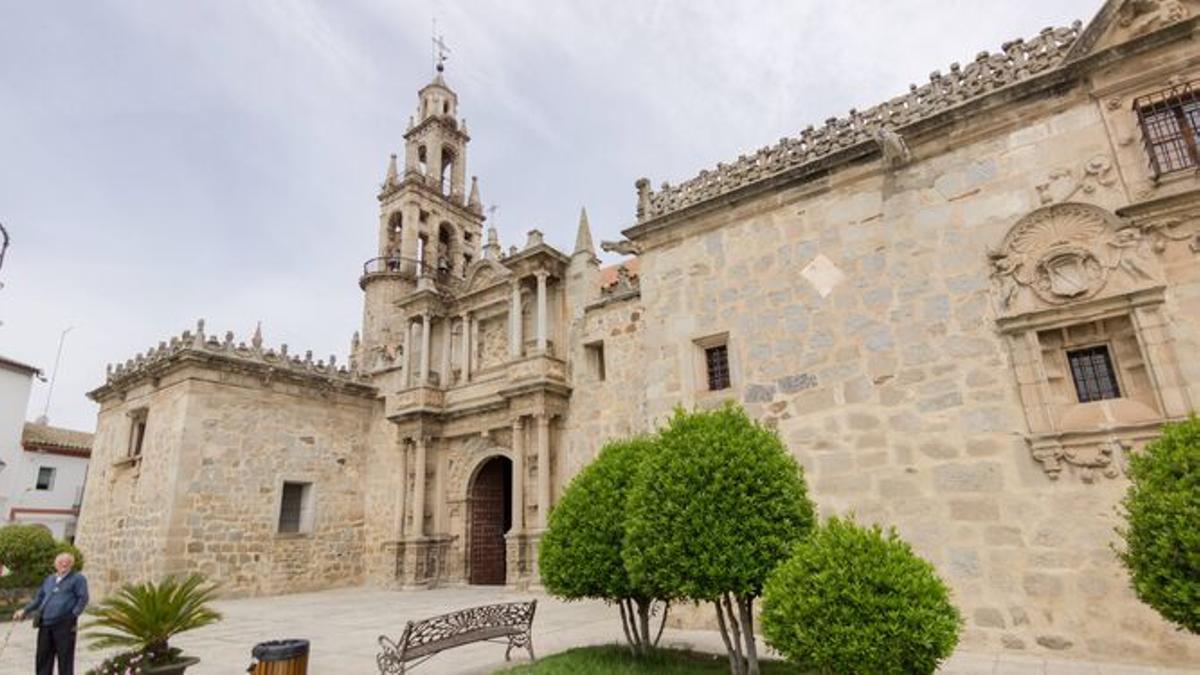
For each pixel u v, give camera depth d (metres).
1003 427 8.34
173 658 7.41
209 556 18.75
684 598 7.34
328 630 12.05
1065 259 8.27
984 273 8.90
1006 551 8.04
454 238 32.19
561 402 18.94
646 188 13.33
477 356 22.42
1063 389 8.20
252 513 20.09
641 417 16.95
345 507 22.92
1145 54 8.15
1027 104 8.95
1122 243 7.88
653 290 12.63
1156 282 7.57
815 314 10.41
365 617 13.82
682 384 11.71
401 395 22.55
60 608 7.86
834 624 5.07
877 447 9.34
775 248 11.14
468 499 21.14
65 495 34.09
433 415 21.89
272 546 20.38
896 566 5.23
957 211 9.31
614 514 8.23
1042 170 8.70
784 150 11.45
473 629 8.15
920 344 9.25
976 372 8.70
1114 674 6.73
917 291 9.44
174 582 7.79
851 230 10.31
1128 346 7.84
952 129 9.54
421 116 33.75
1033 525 7.91
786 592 5.49
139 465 20.91
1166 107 7.99
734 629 6.82
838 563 5.37
